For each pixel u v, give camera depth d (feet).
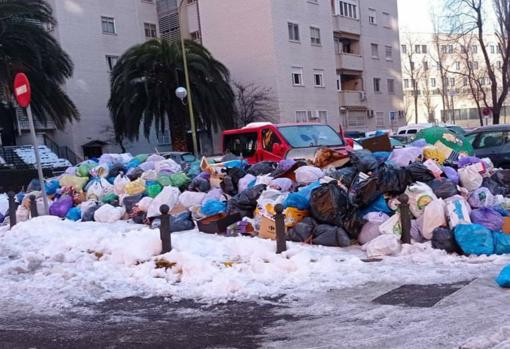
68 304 21.20
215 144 130.11
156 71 106.22
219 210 32.71
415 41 256.93
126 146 130.00
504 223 25.98
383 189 28.43
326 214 28.40
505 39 124.36
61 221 38.68
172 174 40.47
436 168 29.40
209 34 134.82
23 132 120.06
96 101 125.59
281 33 125.80
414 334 15.57
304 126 44.78
